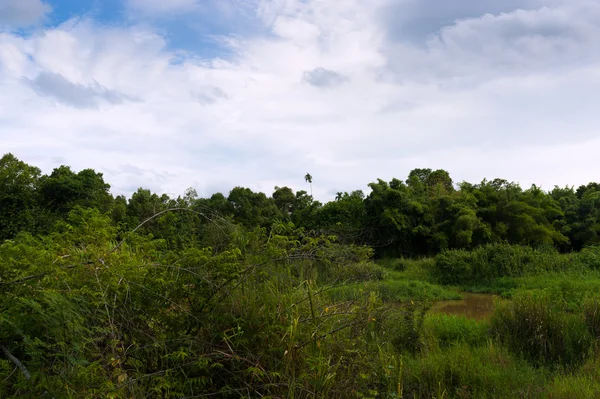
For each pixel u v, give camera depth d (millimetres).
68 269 3309
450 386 5340
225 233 4398
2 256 3100
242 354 3580
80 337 2785
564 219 34219
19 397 2365
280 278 4195
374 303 4566
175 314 3672
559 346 7031
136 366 3201
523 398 5105
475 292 16938
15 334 2658
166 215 4617
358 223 25016
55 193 22703
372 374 4168
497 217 29609
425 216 27844
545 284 15523
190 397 3064
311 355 3611
